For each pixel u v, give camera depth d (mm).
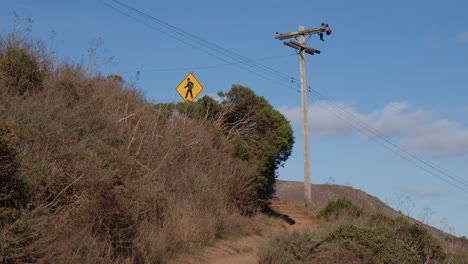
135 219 9219
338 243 10977
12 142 7344
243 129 19141
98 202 8086
